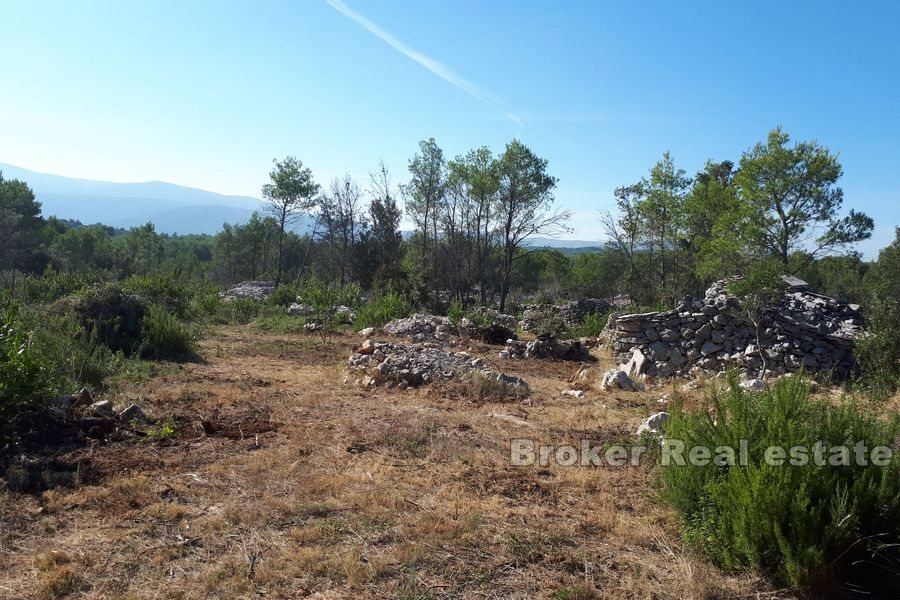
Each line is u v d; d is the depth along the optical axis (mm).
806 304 13109
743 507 3889
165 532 4344
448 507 5020
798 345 12055
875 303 11227
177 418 7301
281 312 23281
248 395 8820
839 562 3803
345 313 21578
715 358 12656
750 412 4477
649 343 13539
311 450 6375
